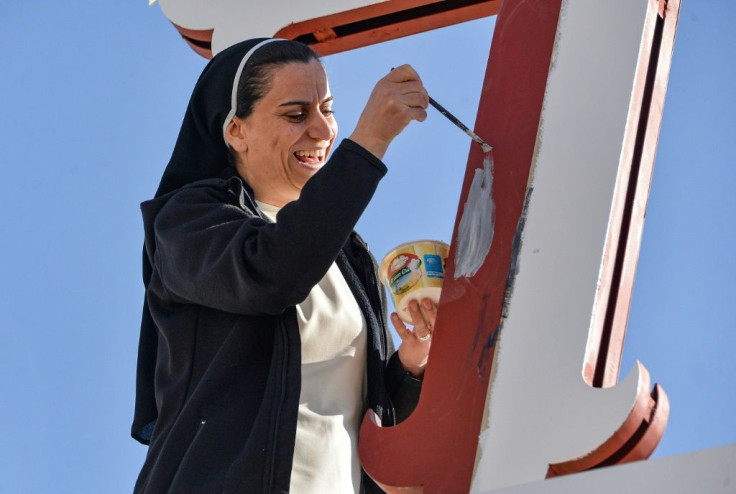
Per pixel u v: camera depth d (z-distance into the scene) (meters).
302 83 3.26
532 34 2.95
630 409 2.40
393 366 3.25
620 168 2.68
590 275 2.60
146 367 3.30
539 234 2.71
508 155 2.86
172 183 3.35
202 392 2.91
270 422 2.81
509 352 2.64
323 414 2.96
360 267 3.28
